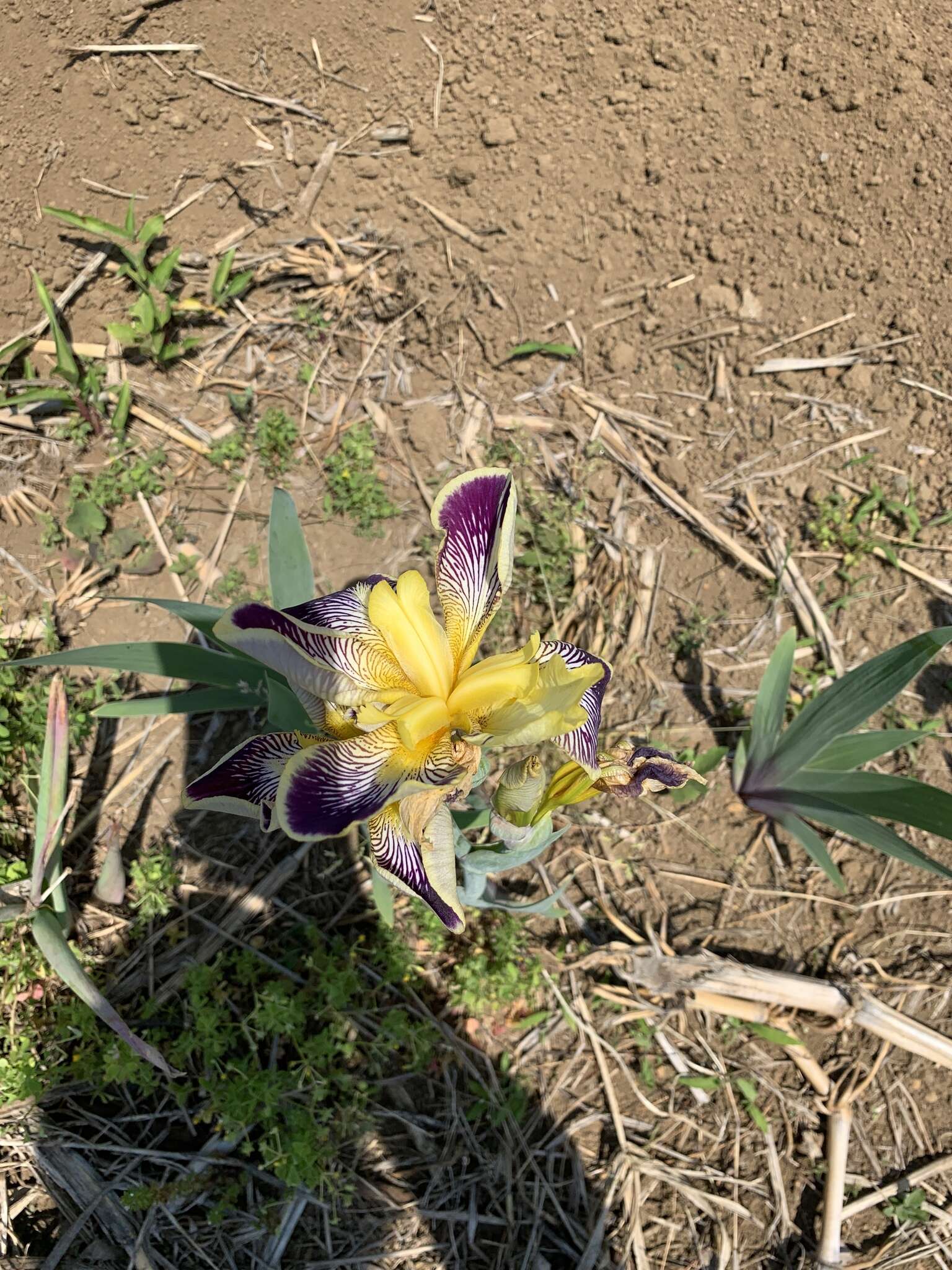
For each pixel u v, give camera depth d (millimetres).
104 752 548
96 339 592
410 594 407
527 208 605
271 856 539
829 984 528
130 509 584
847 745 516
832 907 557
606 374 622
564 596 599
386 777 394
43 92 553
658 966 530
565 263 613
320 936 524
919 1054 524
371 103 585
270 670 472
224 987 511
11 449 576
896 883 560
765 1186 510
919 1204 506
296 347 617
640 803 574
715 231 609
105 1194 476
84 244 575
